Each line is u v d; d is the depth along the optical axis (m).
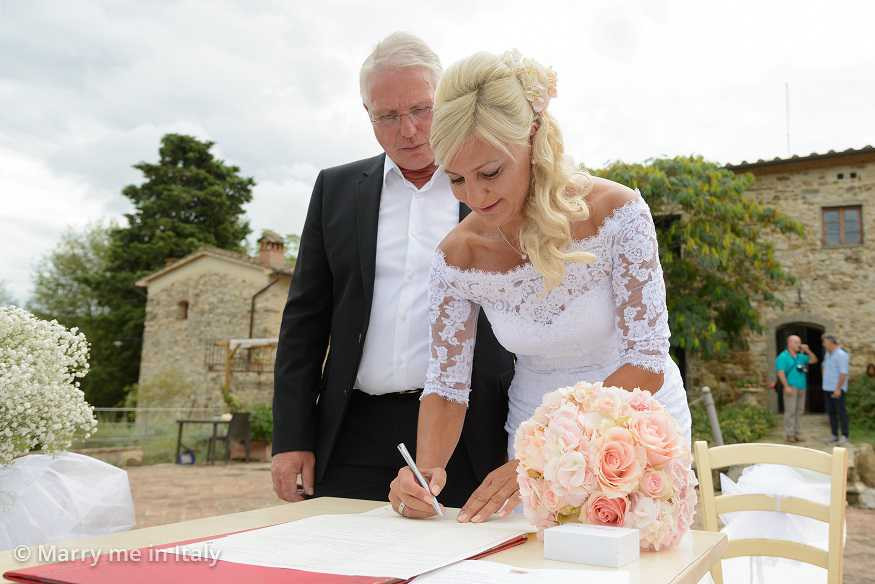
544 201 1.53
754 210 12.59
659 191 12.26
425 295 2.16
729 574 2.30
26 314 1.76
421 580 0.88
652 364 1.56
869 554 5.64
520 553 1.09
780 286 13.70
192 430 15.41
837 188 13.48
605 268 1.71
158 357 19.30
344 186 2.36
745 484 2.38
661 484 1.11
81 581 0.84
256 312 17.94
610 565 0.99
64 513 1.71
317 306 2.34
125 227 29.14
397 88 2.03
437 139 1.44
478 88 1.42
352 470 2.15
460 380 1.86
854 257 13.31
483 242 1.78
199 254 18.75
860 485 8.50
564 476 1.14
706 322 12.13
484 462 2.06
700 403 12.45
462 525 1.30
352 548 1.05
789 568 2.26
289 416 2.21
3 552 1.04
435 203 2.25
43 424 1.69
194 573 0.88
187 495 8.67
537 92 1.48
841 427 10.95
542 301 1.79
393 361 2.13
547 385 1.95
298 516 1.42
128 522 1.88
